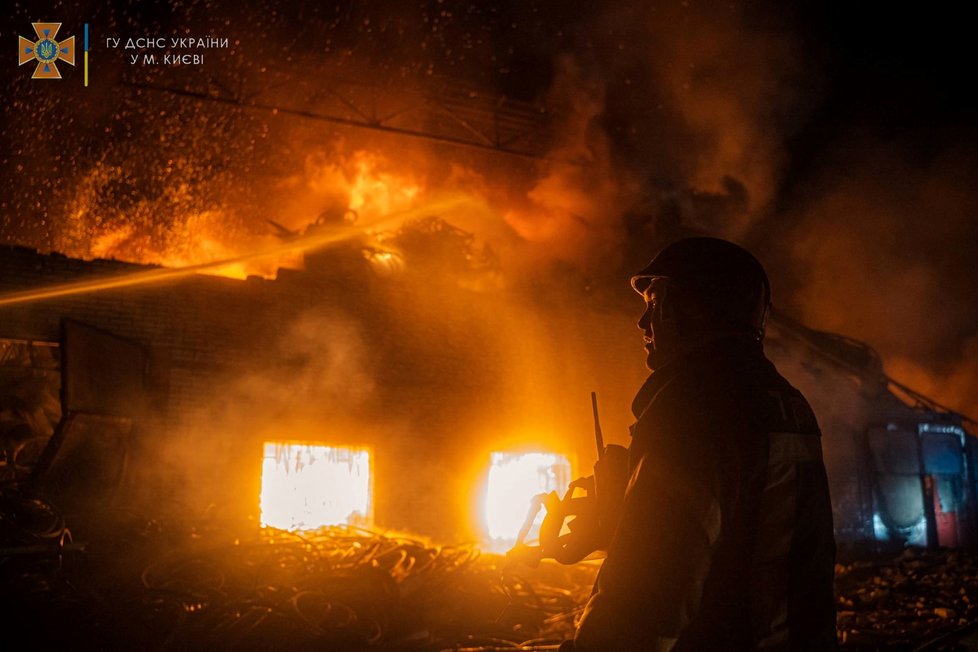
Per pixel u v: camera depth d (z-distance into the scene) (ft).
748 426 5.50
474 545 40.37
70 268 35.14
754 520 5.42
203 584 24.84
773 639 5.32
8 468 31.30
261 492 37.04
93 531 27.09
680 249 6.43
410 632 24.66
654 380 6.07
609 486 6.12
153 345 36.04
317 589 25.59
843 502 52.95
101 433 32.81
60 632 21.07
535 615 27.99
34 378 33.65
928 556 43.80
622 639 4.90
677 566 5.01
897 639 24.90
